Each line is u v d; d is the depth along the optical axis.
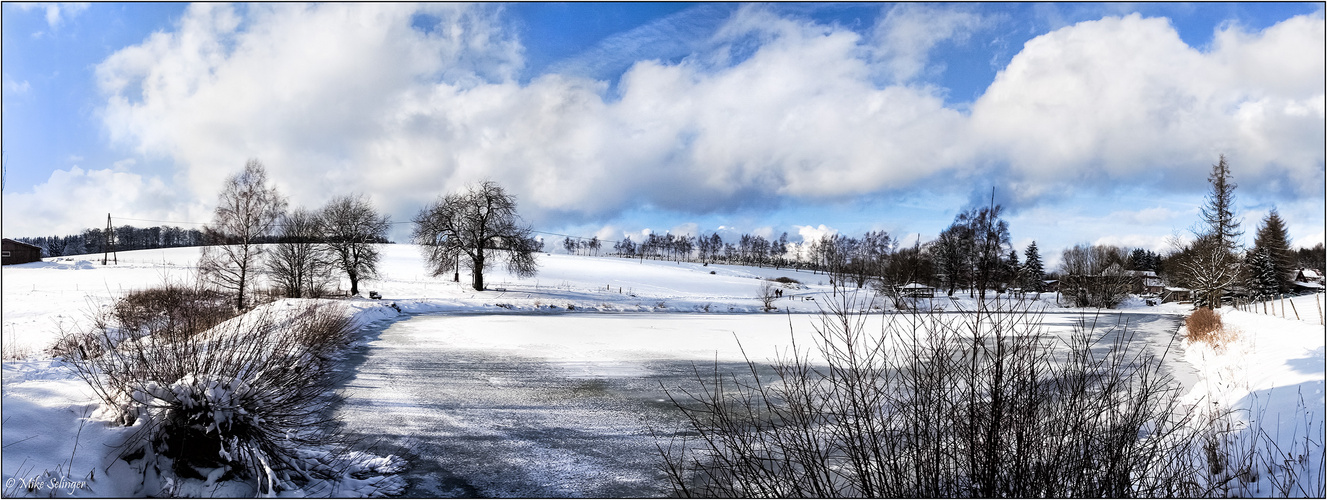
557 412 8.54
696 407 8.61
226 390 4.90
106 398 5.20
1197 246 35.47
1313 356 9.31
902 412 3.77
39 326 20.55
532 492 5.58
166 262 62.81
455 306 35.03
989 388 3.52
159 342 5.52
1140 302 42.97
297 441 5.70
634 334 19.83
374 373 11.38
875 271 64.31
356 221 42.72
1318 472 4.60
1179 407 6.59
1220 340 13.00
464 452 6.69
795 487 3.86
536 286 52.44
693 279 70.75
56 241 96.00
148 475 4.65
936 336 3.78
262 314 6.92
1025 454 3.45
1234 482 4.48
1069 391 3.66
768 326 22.91
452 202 46.94
